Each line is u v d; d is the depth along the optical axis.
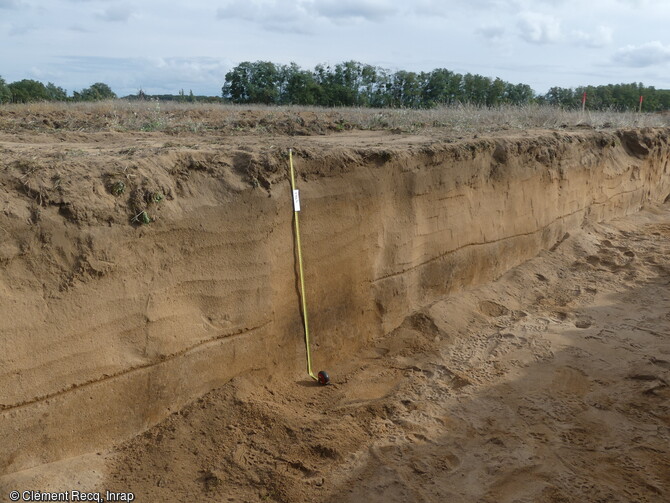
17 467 3.56
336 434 4.40
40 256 3.61
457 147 6.74
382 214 5.79
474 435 4.58
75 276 3.73
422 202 6.29
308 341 5.23
